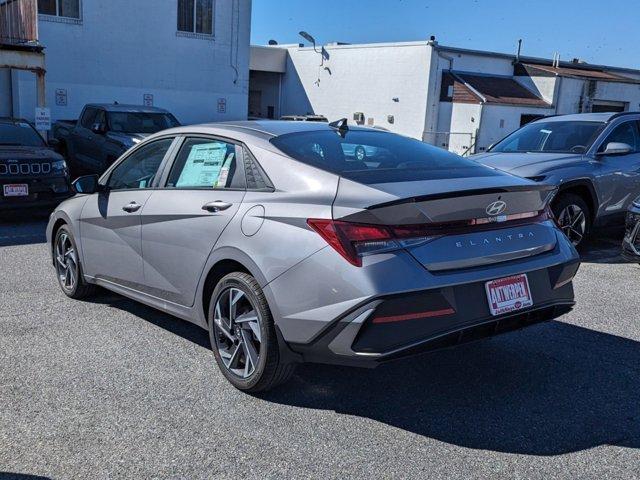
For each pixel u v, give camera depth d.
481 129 28.77
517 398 3.89
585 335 5.02
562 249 3.93
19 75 18.23
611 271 7.21
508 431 3.48
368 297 3.17
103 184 5.25
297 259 3.42
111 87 20.02
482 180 3.72
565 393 3.96
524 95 30.62
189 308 4.32
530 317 3.71
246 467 3.08
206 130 4.47
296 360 3.59
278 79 38.78
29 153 9.49
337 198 3.44
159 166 4.72
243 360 3.89
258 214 3.72
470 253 3.44
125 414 3.58
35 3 13.02
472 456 3.21
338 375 4.19
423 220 3.35
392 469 3.09
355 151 4.06
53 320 5.14
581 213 7.91
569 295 3.96
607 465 3.14
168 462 3.11
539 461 3.18
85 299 5.73
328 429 3.47
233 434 3.39
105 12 19.52
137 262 4.75
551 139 8.70
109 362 4.30
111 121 13.08
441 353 4.59
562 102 30.48
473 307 3.42
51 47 18.78
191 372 4.17
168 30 20.84
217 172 4.23
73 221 5.45
